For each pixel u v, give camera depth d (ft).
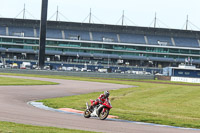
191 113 118.83
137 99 165.17
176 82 416.87
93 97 171.94
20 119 82.33
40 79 341.82
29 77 372.38
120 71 654.53
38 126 71.00
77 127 75.72
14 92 180.55
